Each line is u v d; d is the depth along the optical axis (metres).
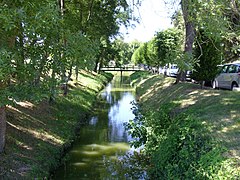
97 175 8.65
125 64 86.44
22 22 5.26
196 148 6.43
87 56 6.46
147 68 51.69
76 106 17.11
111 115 18.27
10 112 10.78
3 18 4.77
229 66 15.21
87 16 21.31
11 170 7.24
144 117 11.05
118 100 25.02
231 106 9.29
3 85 5.98
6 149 8.08
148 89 23.86
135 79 41.47
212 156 5.58
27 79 6.05
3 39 5.72
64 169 9.14
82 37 6.47
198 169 5.69
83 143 11.96
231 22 6.94
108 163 9.61
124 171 8.89
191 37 13.03
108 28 24.56
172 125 8.34
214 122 7.84
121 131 14.03
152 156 8.73
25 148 8.82
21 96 5.87
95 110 19.94
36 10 5.29
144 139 9.89
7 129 9.30
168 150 7.36
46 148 9.51
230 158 5.38
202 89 13.80
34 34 5.66
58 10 5.69
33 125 10.87
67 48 6.16
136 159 9.90
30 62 6.03
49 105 14.24
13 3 5.22
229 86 14.82
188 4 6.57
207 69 13.23
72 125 13.47
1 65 4.81
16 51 5.82
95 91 27.55
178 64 7.52
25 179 7.09
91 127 14.84
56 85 6.45
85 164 9.55
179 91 14.90
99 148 11.28
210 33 6.44
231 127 7.25
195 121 7.66
